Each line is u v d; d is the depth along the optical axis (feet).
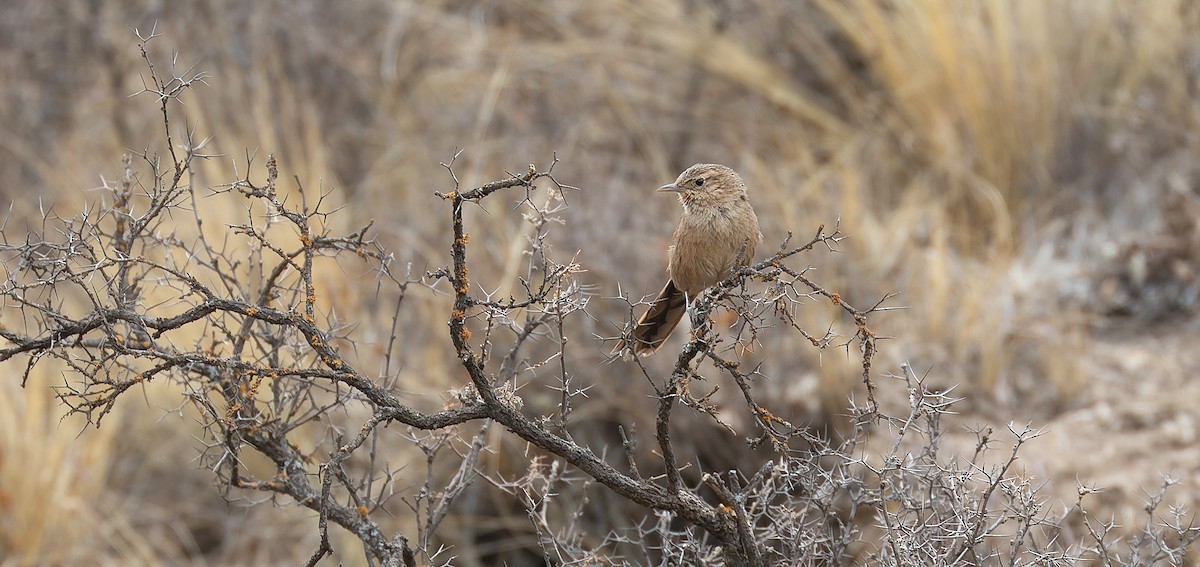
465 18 52.65
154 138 46.70
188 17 50.70
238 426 18.38
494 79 48.14
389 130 48.39
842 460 19.93
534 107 48.32
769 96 48.75
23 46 52.06
